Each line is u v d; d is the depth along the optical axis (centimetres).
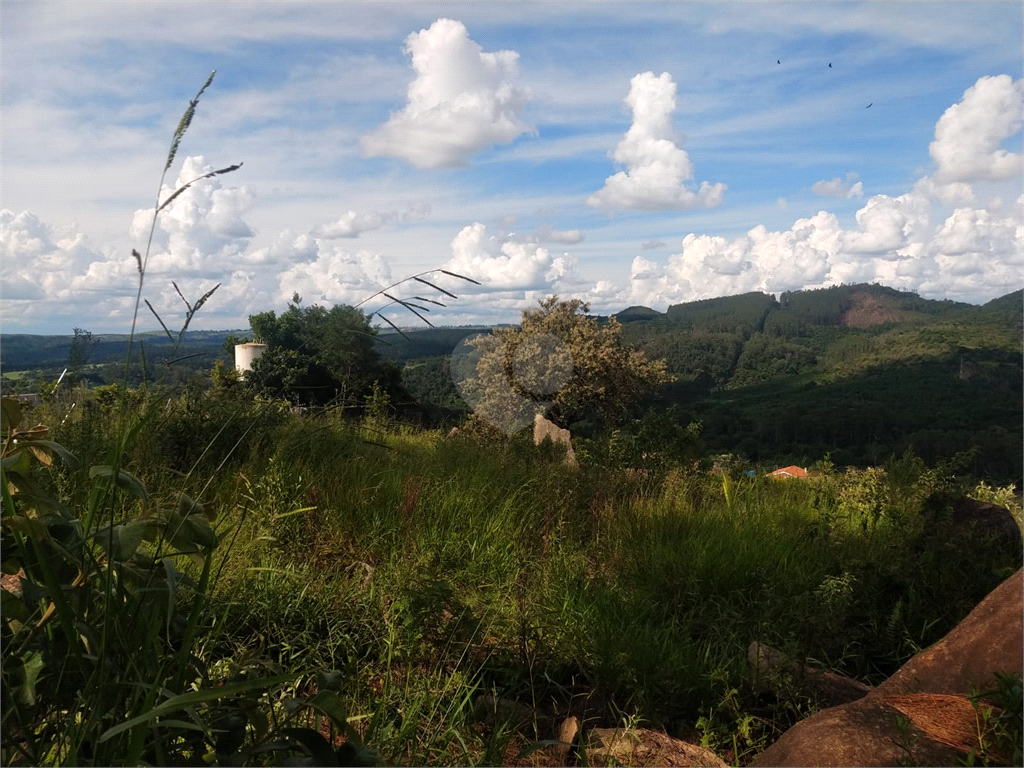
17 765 156
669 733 302
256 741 170
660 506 638
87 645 169
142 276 171
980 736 232
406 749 235
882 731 245
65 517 178
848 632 396
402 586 362
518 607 371
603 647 340
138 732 143
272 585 332
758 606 418
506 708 286
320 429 644
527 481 647
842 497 684
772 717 318
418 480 580
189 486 424
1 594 170
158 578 177
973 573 465
